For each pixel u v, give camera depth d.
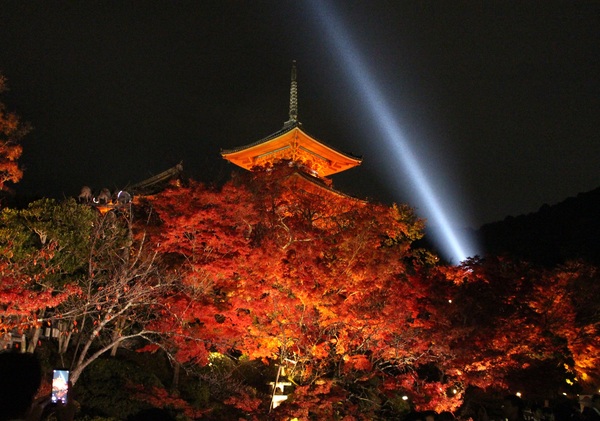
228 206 18.44
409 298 21.38
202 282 17.91
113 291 16.11
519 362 25.22
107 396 17.91
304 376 19.34
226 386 20.42
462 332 21.41
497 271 27.70
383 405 22.28
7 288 13.65
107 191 25.39
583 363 30.05
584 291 29.77
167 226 18.59
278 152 42.31
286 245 19.27
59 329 19.55
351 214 21.06
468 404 24.86
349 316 18.55
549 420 10.61
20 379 3.46
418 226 37.88
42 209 19.20
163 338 17.34
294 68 43.53
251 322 18.33
